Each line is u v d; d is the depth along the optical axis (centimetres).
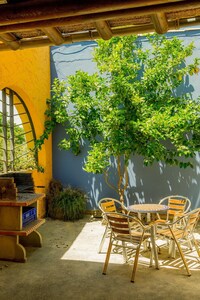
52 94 763
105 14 191
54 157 761
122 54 675
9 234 441
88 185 747
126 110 635
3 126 613
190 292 341
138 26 230
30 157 688
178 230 448
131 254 466
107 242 529
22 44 252
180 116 602
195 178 695
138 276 386
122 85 623
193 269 405
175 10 189
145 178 719
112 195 734
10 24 203
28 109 668
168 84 689
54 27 221
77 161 752
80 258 452
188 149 630
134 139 630
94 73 683
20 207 445
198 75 694
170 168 708
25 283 370
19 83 579
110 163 734
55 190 720
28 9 181
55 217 690
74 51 757
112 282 370
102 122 672
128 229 392
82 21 197
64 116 706
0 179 454
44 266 423
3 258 446
